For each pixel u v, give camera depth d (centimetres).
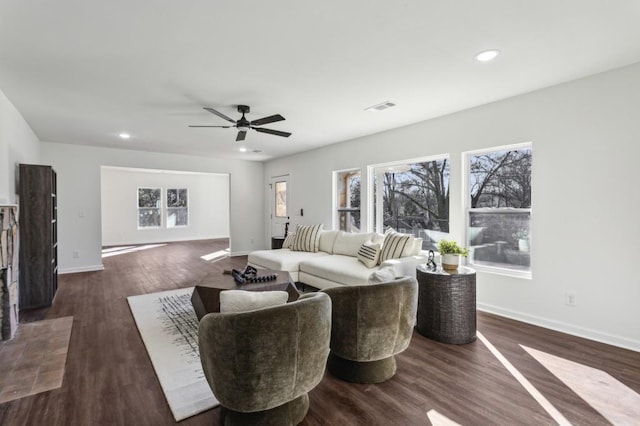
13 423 182
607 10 191
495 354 264
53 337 300
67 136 521
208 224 1177
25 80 290
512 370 238
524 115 331
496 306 356
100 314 365
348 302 216
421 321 305
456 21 202
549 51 242
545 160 318
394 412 191
